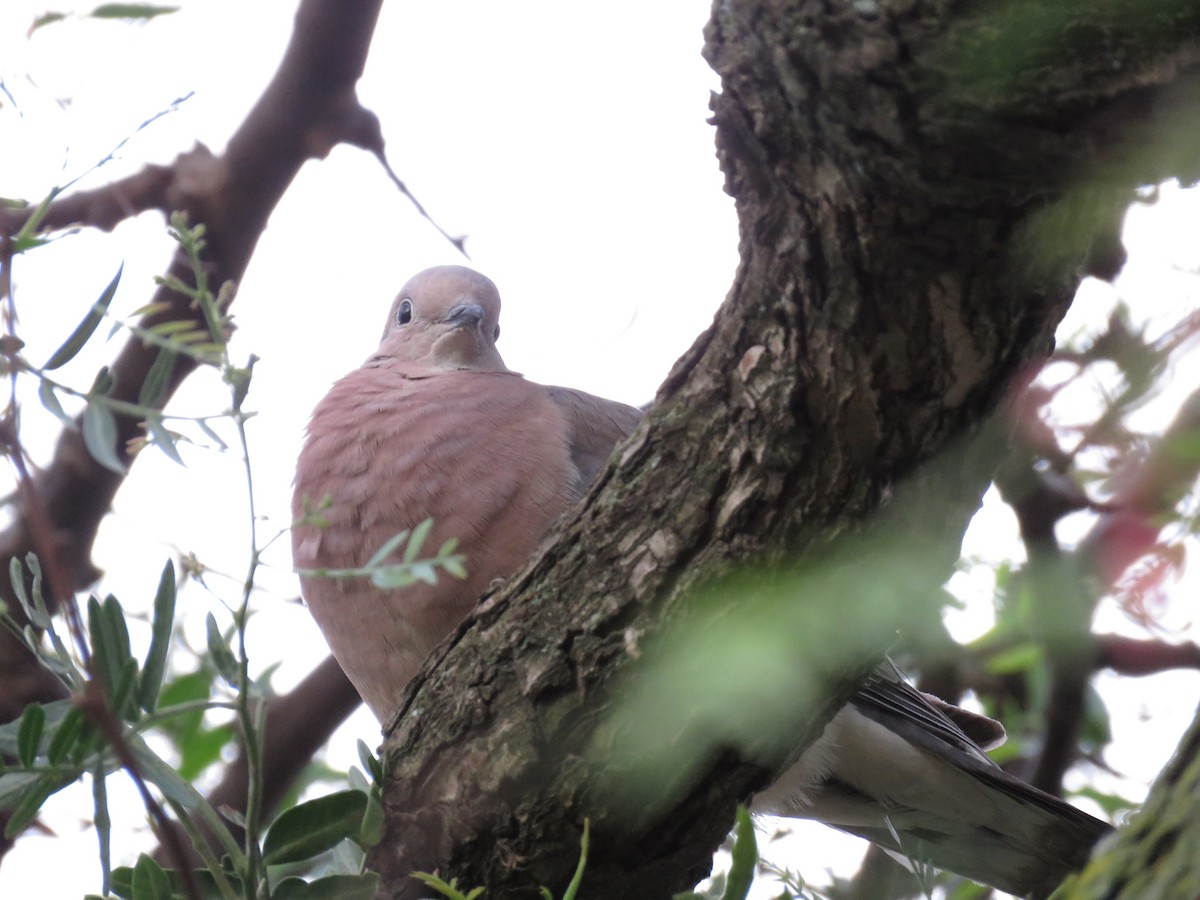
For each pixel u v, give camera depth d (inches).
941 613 288.2
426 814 242.4
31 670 374.6
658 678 220.1
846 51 170.4
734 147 195.2
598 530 227.8
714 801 234.7
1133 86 159.9
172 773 225.0
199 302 209.9
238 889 239.5
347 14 370.9
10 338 195.5
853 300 196.1
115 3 258.4
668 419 220.7
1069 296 196.9
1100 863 179.9
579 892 244.8
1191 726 182.1
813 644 187.3
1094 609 268.5
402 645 315.6
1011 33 156.2
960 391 201.9
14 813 222.7
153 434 197.0
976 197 178.4
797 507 211.9
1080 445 226.7
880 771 335.0
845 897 350.0
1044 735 354.3
